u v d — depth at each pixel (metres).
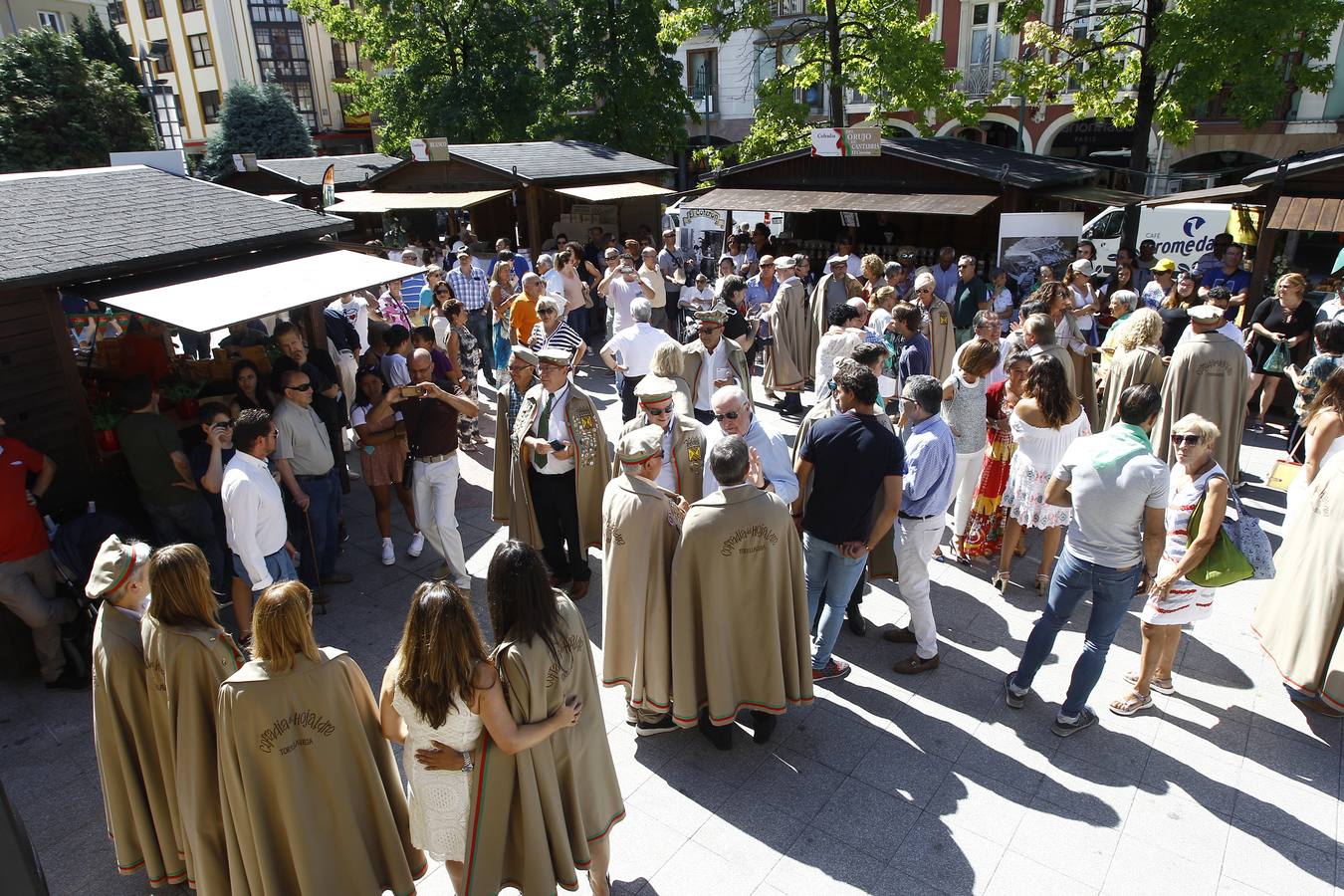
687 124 33.47
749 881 3.74
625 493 4.27
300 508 6.04
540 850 3.16
